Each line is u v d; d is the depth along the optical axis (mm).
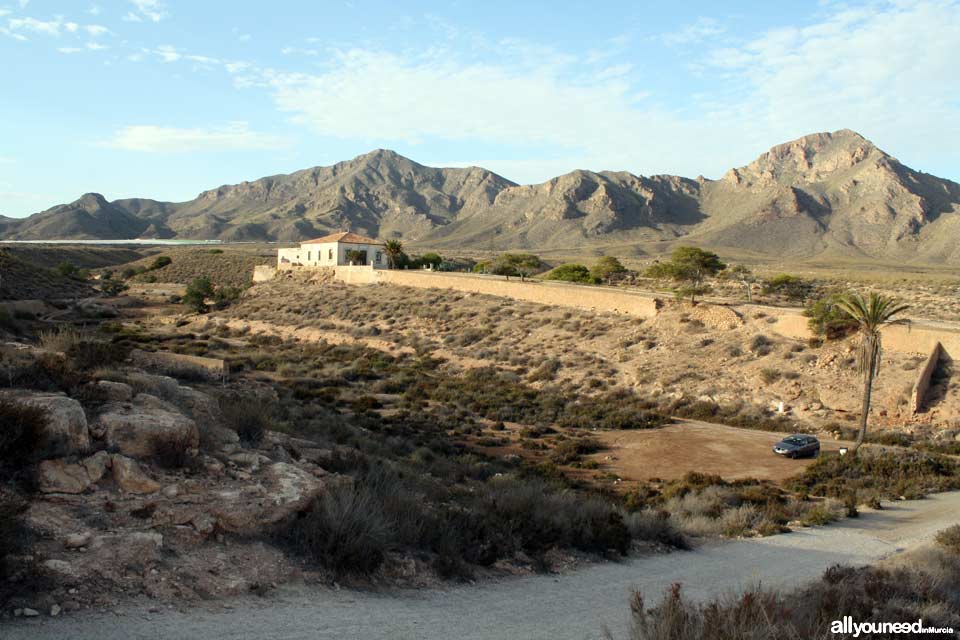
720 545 17875
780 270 161250
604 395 45500
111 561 8102
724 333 50875
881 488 28328
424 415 37875
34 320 60594
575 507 17000
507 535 13773
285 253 102375
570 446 33594
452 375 52344
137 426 10906
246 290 93625
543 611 10172
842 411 39438
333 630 7930
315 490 11398
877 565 15250
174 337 64188
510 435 36219
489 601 10430
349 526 10570
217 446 12633
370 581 10172
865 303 35000
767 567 15203
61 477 9398
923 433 36438
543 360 52375
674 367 47438
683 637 7172
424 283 78812
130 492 9844
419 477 17500
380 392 45031
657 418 40938
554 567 13375
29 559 7582
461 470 23688
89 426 10664
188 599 7957
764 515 21922
